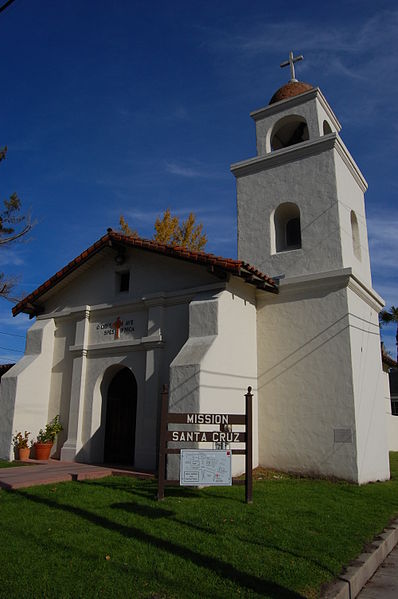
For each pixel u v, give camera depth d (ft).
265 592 16.07
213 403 36.45
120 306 46.96
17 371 49.01
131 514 24.41
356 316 42.50
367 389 42.86
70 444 46.03
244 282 43.09
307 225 45.39
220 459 27.66
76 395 47.32
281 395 42.27
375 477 41.65
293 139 56.39
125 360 45.19
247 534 21.97
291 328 43.14
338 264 42.73
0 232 61.41
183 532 21.83
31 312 55.26
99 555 18.69
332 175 45.06
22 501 26.86
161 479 27.81
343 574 18.28
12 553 18.69
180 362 36.63
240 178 51.42
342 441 38.55
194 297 42.09
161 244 43.55
